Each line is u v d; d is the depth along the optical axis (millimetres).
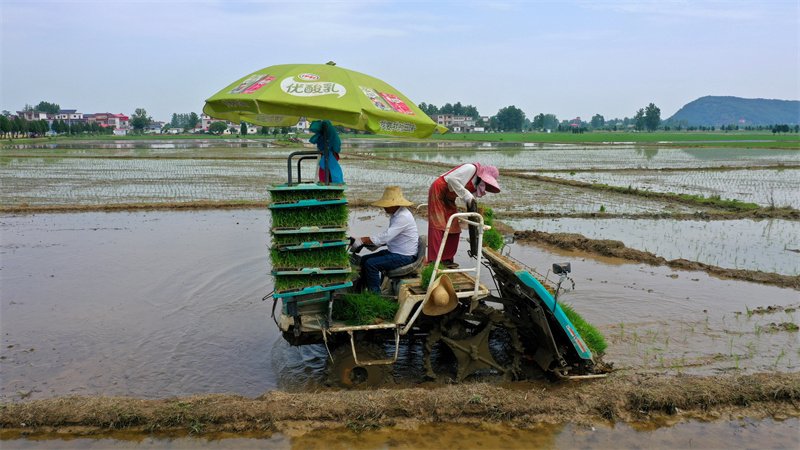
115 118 167625
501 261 5215
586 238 10555
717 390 4621
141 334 6148
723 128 194750
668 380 4848
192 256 9484
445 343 5191
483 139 84125
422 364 5547
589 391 4703
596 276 8508
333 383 4984
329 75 4785
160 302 7199
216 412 4258
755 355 5664
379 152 42344
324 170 5898
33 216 13555
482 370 5426
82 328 6301
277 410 4309
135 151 43688
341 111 4348
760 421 4383
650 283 8156
